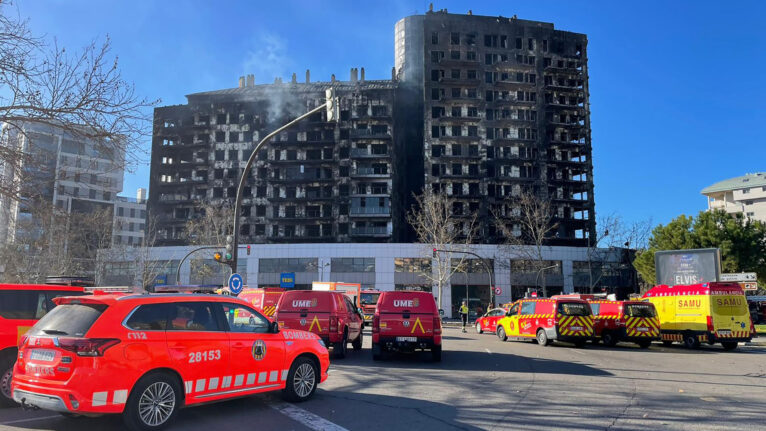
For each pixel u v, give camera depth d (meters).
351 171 69.88
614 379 10.37
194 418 6.65
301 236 70.06
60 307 6.17
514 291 59.72
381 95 72.88
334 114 13.66
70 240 39.25
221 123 74.56
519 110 73.19
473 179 69.06
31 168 11.97
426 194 60.31
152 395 5.93
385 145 71.12
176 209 73.00
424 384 9.46
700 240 42.09
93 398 5.45
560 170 72.56
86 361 5.49
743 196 88.81
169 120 76.44
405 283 57.94
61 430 6.05
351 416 6.80
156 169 74.12
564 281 59.41
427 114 71.00
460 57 74.06
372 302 33.28
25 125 11.90
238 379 6.80
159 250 60.81
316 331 12.88
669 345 21.58
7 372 7.52
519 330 21.05
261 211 71.38
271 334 7.40
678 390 9.02
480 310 52.50
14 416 6.84
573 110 73.94
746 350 19.19
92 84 11.77
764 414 7.03
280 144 72.19
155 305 6.22
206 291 15.38
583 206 70.44
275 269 59.06
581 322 19.02
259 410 7.14
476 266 58.50
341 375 10.58
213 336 6.61
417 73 80.06
